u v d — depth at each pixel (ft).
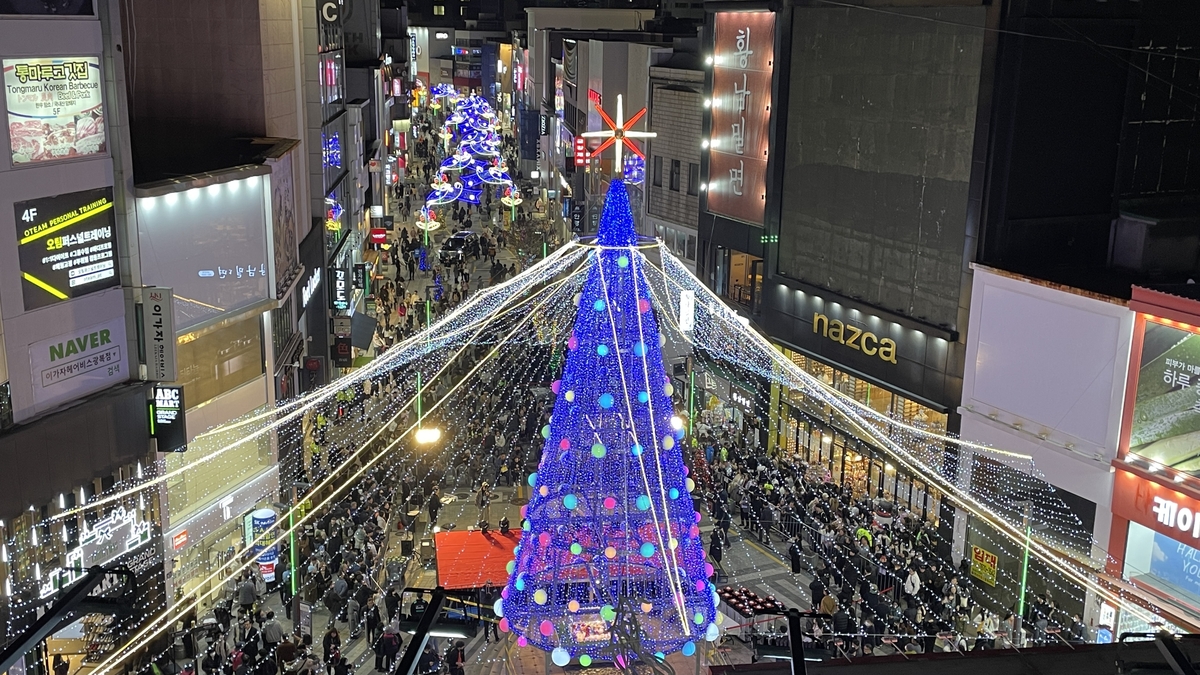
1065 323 89.15
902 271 109.50
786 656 37.96
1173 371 79.10
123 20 110.63
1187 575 79.30
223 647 79.51
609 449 58.59
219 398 92.32
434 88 445.78
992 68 96.22
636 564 62.95
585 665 65.26
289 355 110.73
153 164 95.66
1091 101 100.22
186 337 86.69
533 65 318.65
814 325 123.03
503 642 84.12
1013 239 100.01
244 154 103.76
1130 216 101.55
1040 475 92.17
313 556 94.73
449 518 107.65
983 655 38.78
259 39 112.78
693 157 154.92
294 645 77.36
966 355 100.53
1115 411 84.48
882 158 111.04
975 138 98.63
